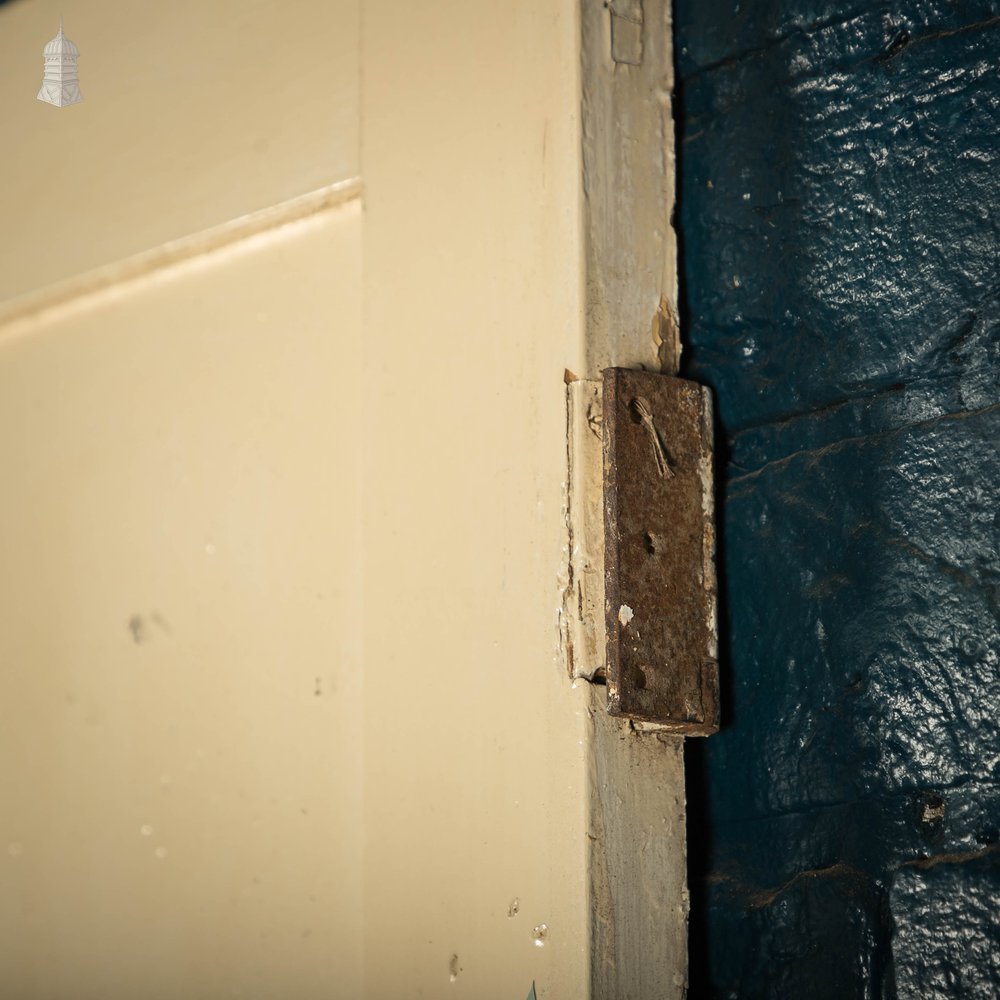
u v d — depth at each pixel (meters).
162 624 1.55
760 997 1.14
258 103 1.52
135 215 1.64
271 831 1.40
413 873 1.22
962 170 1.15
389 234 1.35
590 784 1.10
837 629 1.16
